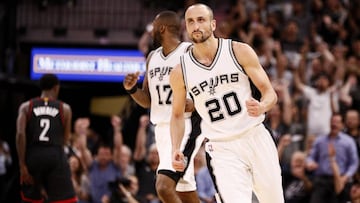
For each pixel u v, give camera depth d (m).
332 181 16.05
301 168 16.22
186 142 10.09
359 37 23.19
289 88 20.39
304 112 19.09
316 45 22.09
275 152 8.93
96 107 24.89
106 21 24.38
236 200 8.63
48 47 23.73
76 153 15.63
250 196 8.79
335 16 24.03
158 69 10.36
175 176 10.06
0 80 21.45
